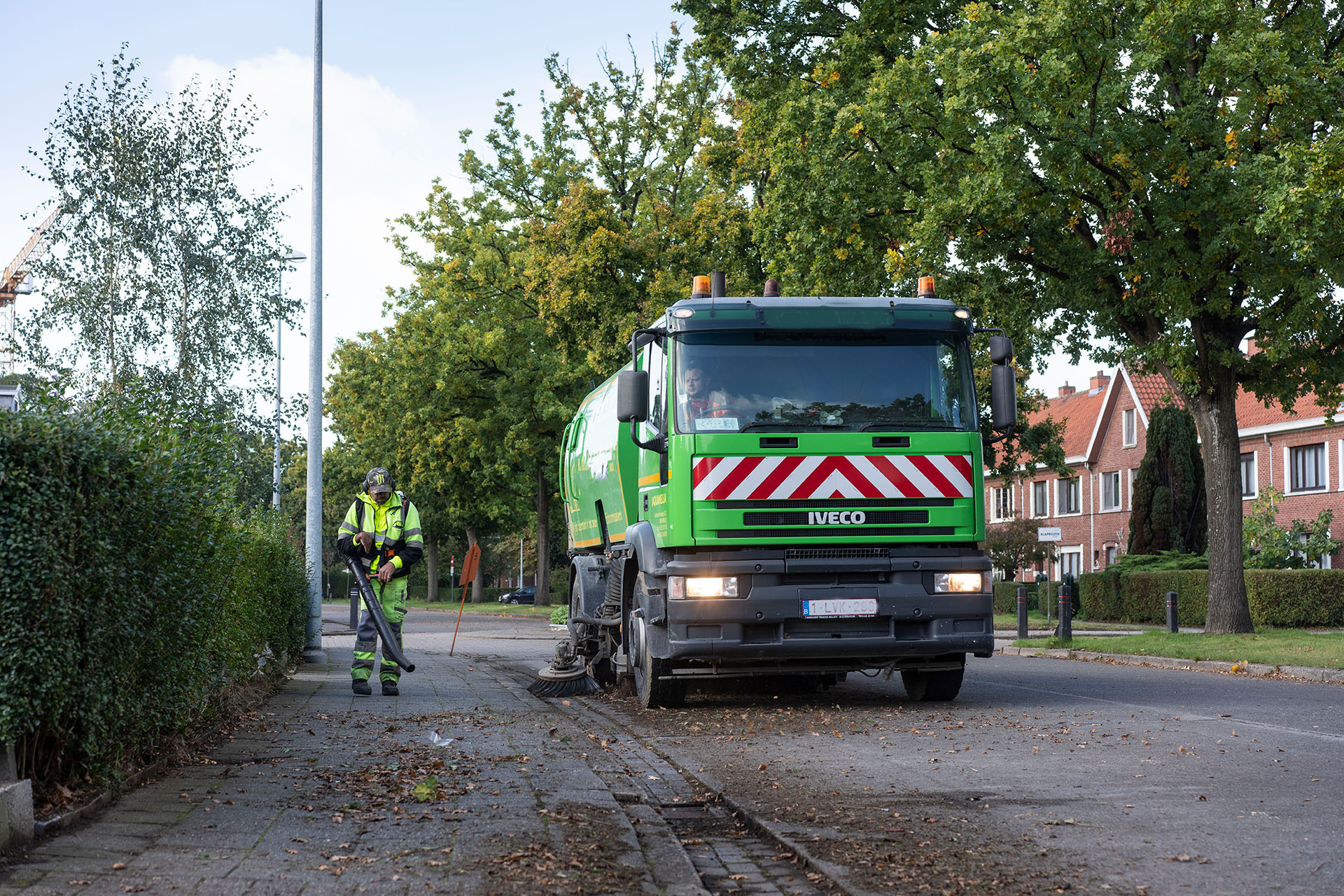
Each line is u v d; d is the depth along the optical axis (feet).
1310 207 51.83
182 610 21.20
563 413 129.49
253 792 19.74
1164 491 120.57
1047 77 55.98
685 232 96.68
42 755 17.15
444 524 212.43
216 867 14.74
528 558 299.58
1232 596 65.51
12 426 15.46
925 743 27.55
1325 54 62.59
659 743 28.17
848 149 64.49
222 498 23.67
